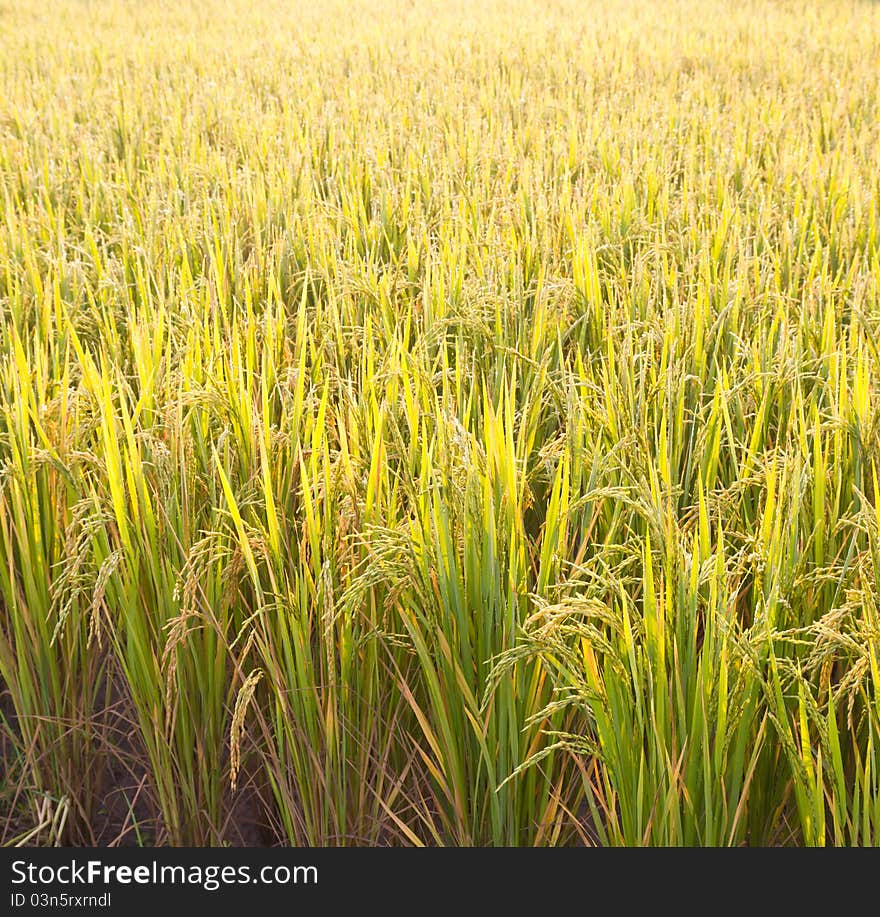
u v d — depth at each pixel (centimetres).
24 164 757
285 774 298
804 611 269
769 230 597
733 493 295
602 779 275
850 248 561
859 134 953
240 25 2084
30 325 466
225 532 289
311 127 884
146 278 485
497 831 258
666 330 402
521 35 1753
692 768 229
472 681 259
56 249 534
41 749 325
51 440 328
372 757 286
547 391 376
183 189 706
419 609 268
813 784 220
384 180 658
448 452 274
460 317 402
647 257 505
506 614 252
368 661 273
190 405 322
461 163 756
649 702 229
